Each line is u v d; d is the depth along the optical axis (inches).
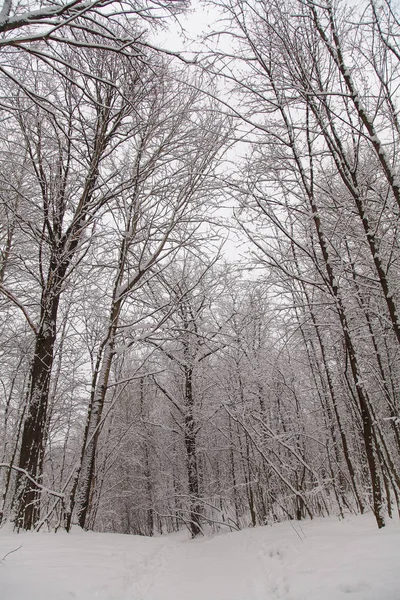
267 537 271.7
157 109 317.7
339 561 145.9
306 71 205.8
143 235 355.6
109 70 282.4
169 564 244.1
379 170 244.4
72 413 478.0
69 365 447.2
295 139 232.1
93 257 353.4
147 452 735.7
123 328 364.8
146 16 173.6
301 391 415.2
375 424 189.9
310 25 199.3
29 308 386.9
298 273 284.4
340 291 220.4
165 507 709.9
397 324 174.1
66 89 294.0
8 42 132.1
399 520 182.7
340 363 327.0
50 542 205.3
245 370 415.8
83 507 296.8
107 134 313.7
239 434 449.1
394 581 111.5
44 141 303.9
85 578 148.4
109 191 322.3
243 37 209.6
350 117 192.9
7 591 117.1
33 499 260.7
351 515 268.7
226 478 599.8
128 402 682.2
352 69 195.3
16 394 442.3
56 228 320.2
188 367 477.7
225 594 163.8
